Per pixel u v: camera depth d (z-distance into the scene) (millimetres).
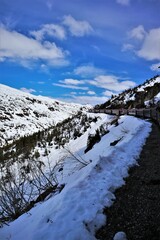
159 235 3818
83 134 35188
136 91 56969
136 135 14164
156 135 14391
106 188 5809
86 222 4262
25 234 4176
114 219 4516
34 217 4875
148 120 24188
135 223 4277
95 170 6809
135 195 5520
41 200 6613
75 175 7336
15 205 6262
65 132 44531
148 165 7996
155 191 5594
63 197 5160
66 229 4031
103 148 16672
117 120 28953
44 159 18078
